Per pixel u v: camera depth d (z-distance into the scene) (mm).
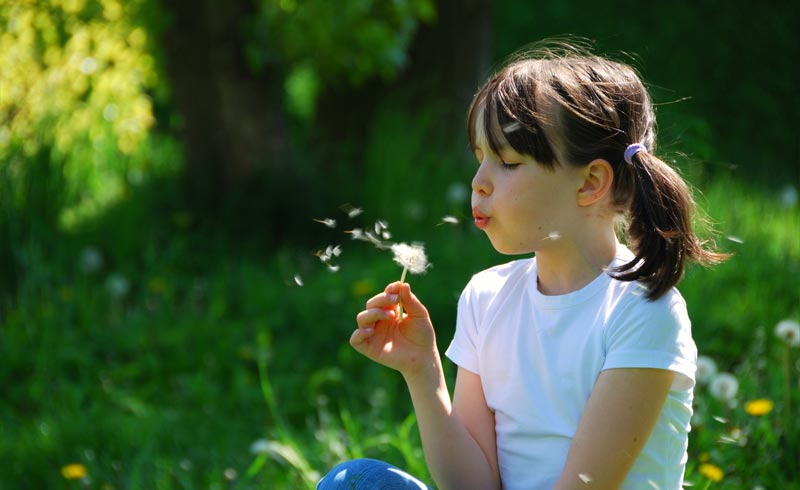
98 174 9102
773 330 6246
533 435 2916
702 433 4402
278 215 8609
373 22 8633
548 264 2939
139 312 6918
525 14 14875
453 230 8555
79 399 5762
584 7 15031
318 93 10477
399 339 3012
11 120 7691
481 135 2885
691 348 2785
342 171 9688
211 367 6258
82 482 4645
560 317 2867
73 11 8156
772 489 4203
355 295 7117
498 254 7738
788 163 13742
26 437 5238
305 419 5688
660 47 14625
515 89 2826
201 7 8656
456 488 2988
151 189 9000
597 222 2891
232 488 4582
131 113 9242
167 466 4770
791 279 7250
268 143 8922
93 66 8195
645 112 2975
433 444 2996
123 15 8516
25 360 6254
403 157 9281
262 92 8930
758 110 14250
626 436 2689
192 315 6879
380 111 10086
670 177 2842
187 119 8938
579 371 2807
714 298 6828
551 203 2824
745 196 9508
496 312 3061
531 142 2770
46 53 8031
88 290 7207
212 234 8500
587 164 2803
